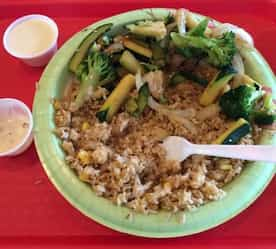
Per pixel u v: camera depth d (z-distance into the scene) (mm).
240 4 371
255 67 320
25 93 339
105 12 371
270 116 299
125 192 275
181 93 318
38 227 288
